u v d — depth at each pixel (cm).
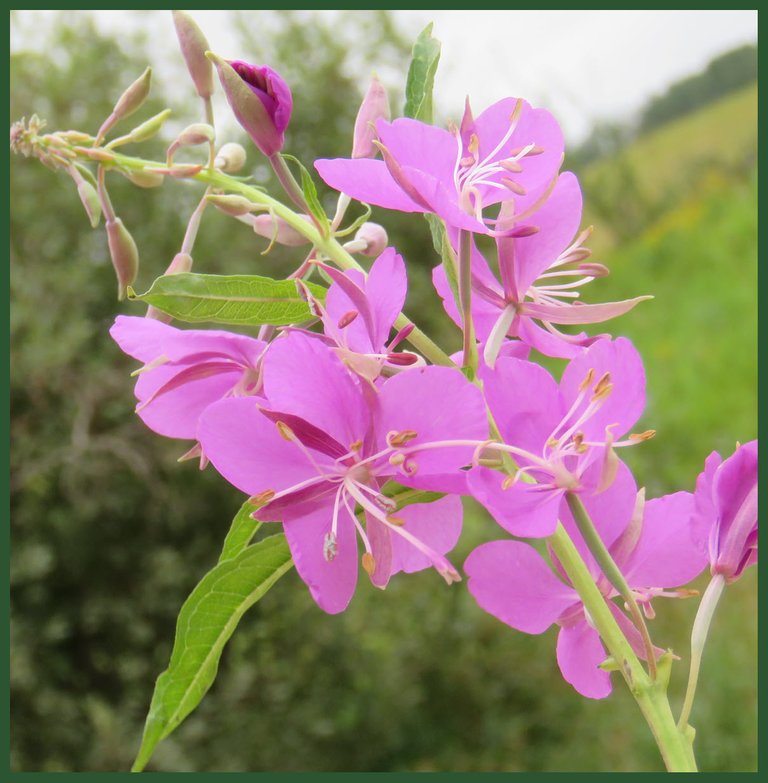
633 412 147
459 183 155
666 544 163
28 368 673
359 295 150
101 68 737
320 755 679
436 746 715
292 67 764
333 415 142
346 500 145
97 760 636
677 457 959
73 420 693
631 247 1434
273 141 174
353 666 693
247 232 737
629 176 1503
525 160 162
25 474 677
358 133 188
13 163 711
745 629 736
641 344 1191
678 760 142
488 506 132
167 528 712
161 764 631
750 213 1298
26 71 735
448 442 138
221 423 143
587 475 145
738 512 159
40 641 671
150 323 182
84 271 696
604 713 723
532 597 165
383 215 776
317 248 182
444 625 720
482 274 166
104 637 701
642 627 144
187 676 168
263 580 171
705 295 1214
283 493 143
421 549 140
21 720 650
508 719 723
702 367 1073
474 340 153
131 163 192
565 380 145
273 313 172
